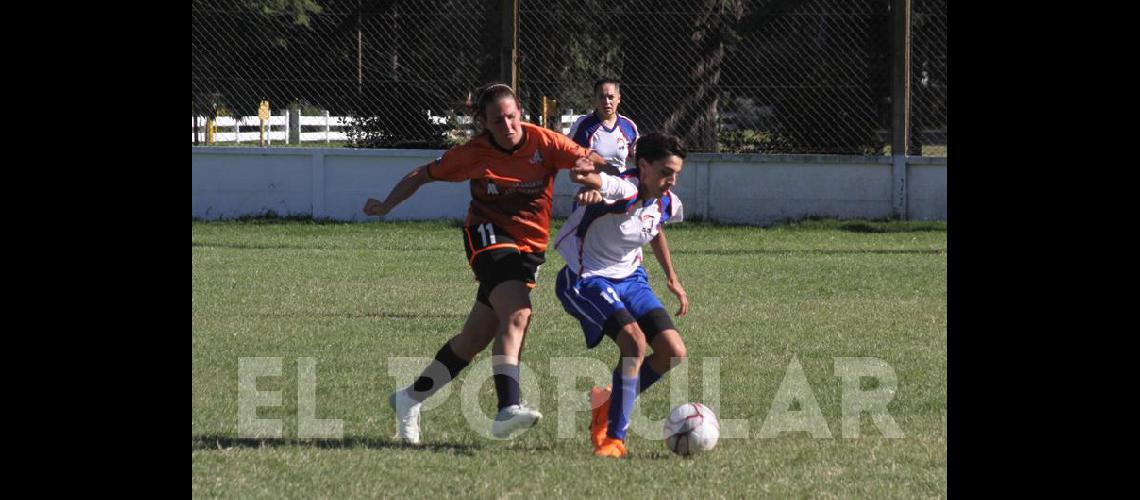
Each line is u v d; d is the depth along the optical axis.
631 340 15.12
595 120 28.28
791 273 33.00
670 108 46.28
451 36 46.50
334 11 46.94
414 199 46.09
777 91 46.19
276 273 32.00
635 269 16.27
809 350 21.83
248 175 46.16
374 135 47.38
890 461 14.50
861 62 46.03
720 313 26.06
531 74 46.19
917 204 45.81
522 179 16.00
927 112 46.50
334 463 14.23
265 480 13.49
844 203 45.81
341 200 45.97
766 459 14.65
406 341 22.41
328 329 23.61
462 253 37.25
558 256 37.00
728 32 46.09
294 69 47.50
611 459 14.69
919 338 23.12
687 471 14.06
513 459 14.59
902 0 45.22
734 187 45.81
